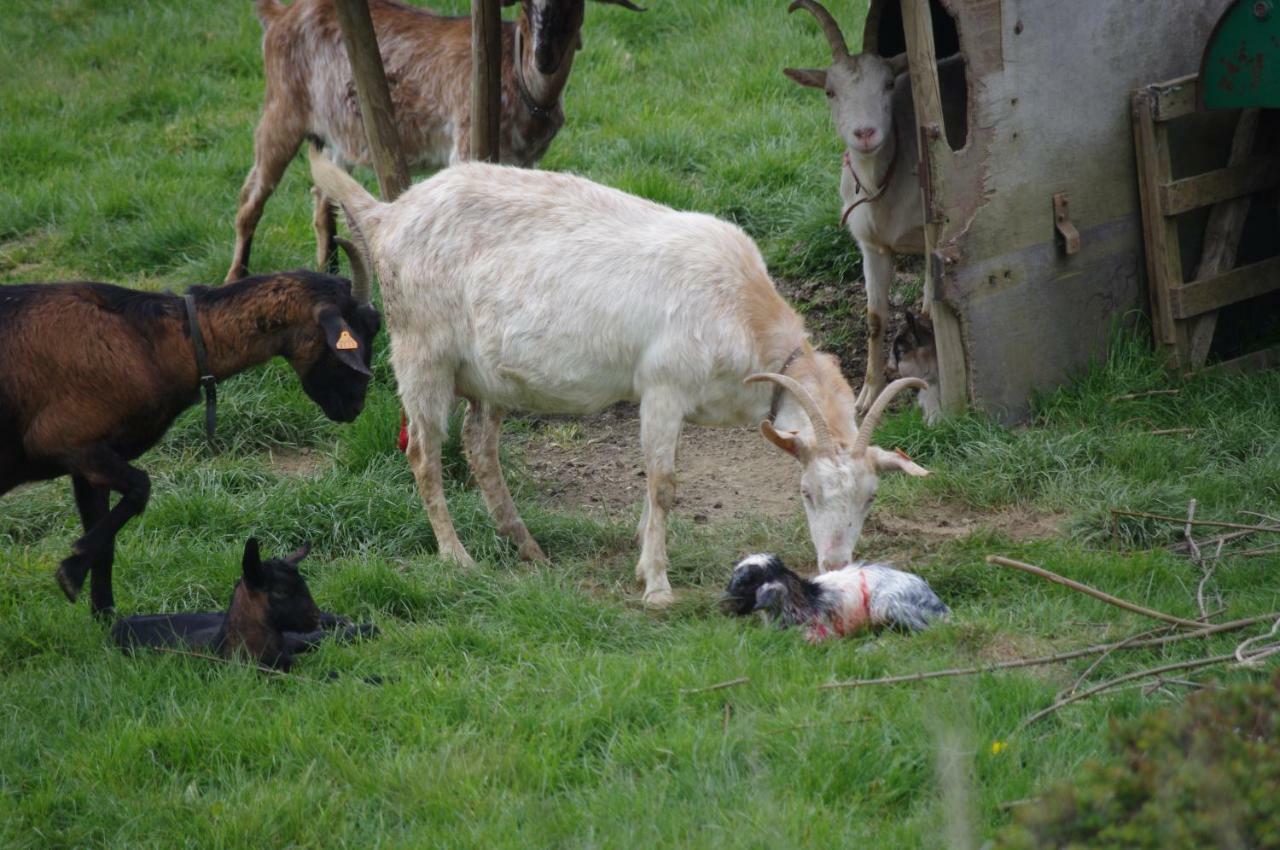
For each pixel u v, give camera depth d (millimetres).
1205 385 11008
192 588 8820
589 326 8828
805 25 19469
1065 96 10828
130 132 18125
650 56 19359
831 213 14266
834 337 13273
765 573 8070
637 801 6195
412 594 8609
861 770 6355
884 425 10969
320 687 7422
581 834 6066
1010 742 6363
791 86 18031
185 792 6555
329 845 6160
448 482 10617
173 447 11156
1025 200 10828
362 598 8602
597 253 8844
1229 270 11453
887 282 11945
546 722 6910
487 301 8977
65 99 18875
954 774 5199
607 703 7031
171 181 16156
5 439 7781
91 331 7734
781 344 8875
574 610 8312
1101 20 10859
